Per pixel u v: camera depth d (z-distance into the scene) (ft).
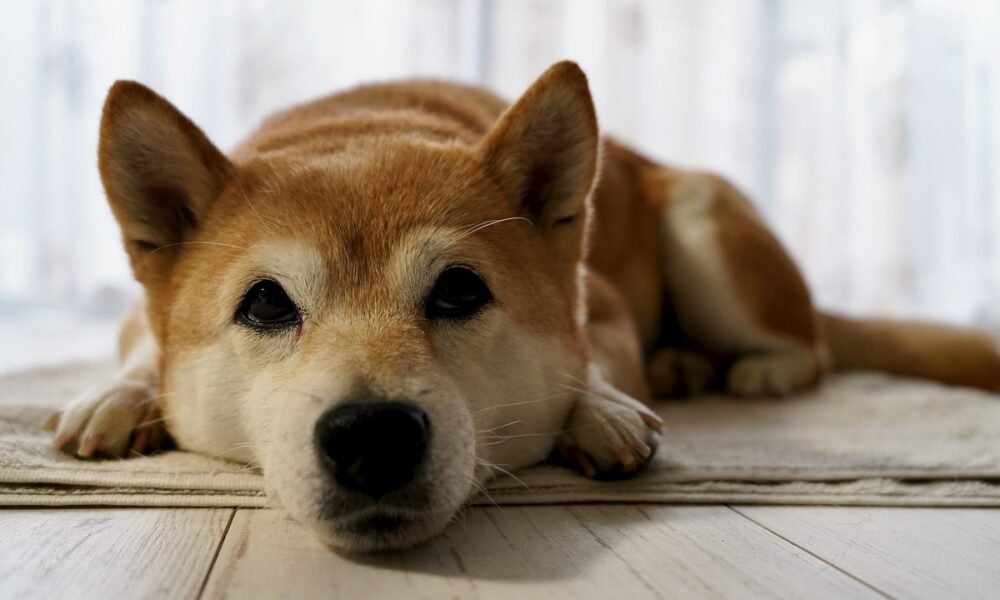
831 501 1.32
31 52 3.42
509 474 1.32
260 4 3.45
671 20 3.90
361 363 1.18
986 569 1.11
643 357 2.23
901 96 4.08
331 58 3.52
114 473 1.32
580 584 1.07
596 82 3.77
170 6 3.43
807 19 4.09
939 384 2.31
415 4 3.54
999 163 4.21
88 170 3.46
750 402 2.04
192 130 1.39
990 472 1.41
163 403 1.43
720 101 3.97
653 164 2.42
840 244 4.14
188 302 1.38
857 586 1.07
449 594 1.04
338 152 1.47
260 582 1.06
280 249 1.30
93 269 3.50
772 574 1.09
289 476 1.16
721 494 1.33
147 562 1.10
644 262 2.17
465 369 1.29
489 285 1.33
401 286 1.29
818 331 2.24
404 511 1.13
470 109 1.93
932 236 4.25
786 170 4.10
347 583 1.07
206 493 1.29
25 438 1.45
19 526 1.19
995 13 4.18
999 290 4.19
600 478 1.38
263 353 1.30
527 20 3.66
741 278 2.11
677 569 1.10
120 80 1.38
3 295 3.48
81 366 2.25
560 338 1.43
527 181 1.48
